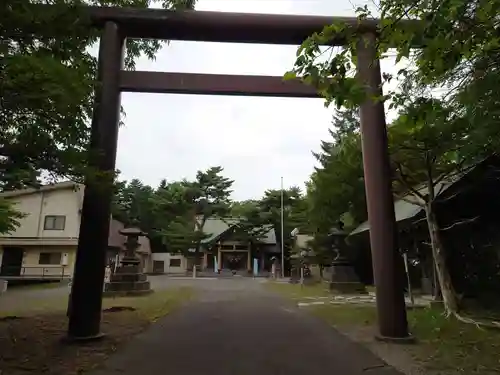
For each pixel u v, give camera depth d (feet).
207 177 140.05
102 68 24.27
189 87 25.17
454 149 25.62
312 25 25.36
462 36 11.89
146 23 25.03
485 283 35.40
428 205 31.27
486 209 36.14
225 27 25.41
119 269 53.21
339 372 16.39
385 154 24.03
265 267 134.21
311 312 34.58
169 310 35.14
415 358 18.49
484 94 16.56
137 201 143.74
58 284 71.31
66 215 88.02
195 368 16.84
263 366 17.20
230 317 31.35
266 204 136.87
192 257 128.16
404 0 11.85
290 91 25.53
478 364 17.47
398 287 22.58
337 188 72.84
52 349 19.76
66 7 17.57
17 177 17.57
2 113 16.55
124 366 17.02
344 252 65.21
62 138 18.19
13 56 15.07
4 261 86.89
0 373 15.87
